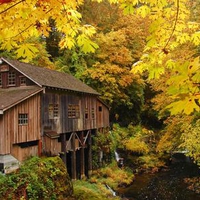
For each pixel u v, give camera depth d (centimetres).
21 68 1562
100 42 2545
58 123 1662
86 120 2000
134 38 2789
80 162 1878
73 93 1853
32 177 1134
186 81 145
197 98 140
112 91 2445
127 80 2461
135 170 2025
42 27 263
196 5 1114
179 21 299
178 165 2131
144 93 2889
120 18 2897
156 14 294
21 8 229
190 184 1611
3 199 1027
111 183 1689
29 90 1474
